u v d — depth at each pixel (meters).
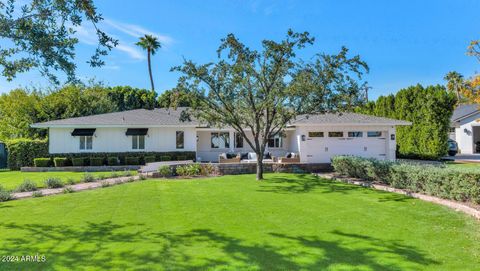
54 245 6.56
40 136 34.28
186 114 15.90
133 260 5.70
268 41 14.32
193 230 7.56
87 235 7.25
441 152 23.64
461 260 5.60
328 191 12.91
